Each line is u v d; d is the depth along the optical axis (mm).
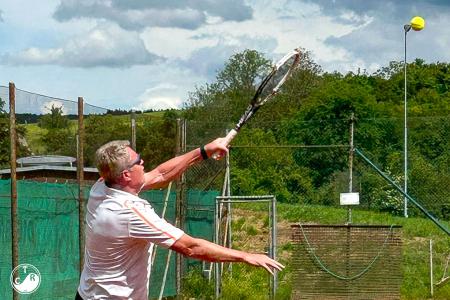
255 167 31125
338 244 16344
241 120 7348
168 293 15820
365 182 30156
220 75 53156
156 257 15102
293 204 29797
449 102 51406
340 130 31281
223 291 16859
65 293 12352
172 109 35812
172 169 6398
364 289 16297
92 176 16188
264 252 22047
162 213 15180
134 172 5527
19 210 11508
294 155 31562
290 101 52844
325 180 31031
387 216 28234
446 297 17984
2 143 13039
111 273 5531
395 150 30859
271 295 16844
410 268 20672
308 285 16375
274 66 7473
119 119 14602
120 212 5418
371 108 38000
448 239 24219
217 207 17094
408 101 51750
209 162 18250
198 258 5406
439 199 29516
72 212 12586
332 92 38000
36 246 11789
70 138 13844
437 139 30453
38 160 13445
